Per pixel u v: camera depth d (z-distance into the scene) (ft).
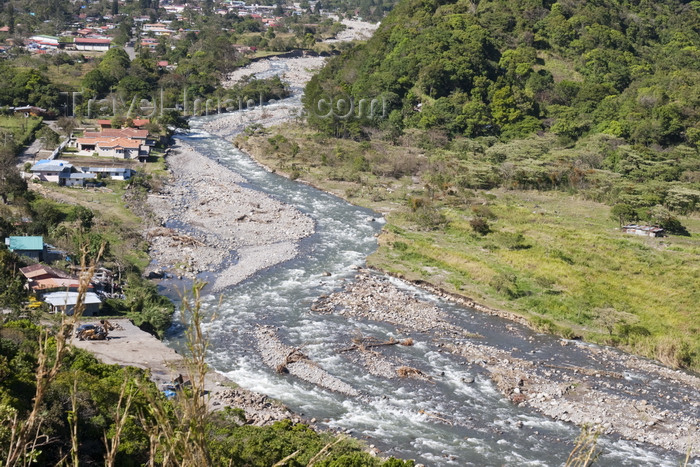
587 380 254.68
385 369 251.80
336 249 386.32
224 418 187.62
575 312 316.60
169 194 462.19
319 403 225.76
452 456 200.03
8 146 498.28
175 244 369.71
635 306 324.19
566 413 229.25
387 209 466.29
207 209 440.04
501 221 434.71
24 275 281.74
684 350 279.90
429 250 383.65
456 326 297.12
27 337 205.05
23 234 334.85
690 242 410.72
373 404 227.61
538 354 275.39
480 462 197.98
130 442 150.20
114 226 377.30
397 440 207.00
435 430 214.48
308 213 450.30
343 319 294.87
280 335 274.77
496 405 232.53
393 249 387.75
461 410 228.02
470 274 353.72
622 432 219.61
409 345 273.95
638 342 289.12
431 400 233.14
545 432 217.36
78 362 192.44
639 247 392.68
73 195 428.15
